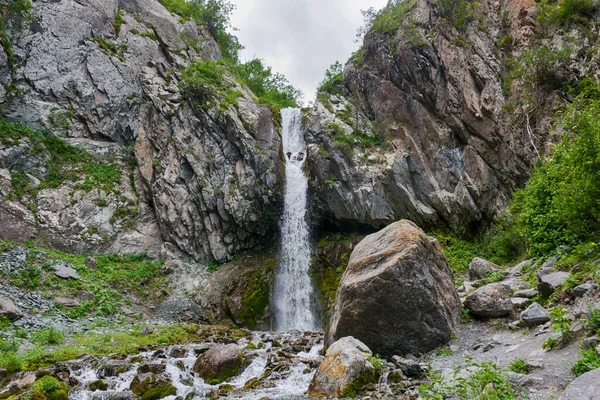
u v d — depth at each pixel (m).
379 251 10.18
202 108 25.73
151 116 26.45
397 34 26.94
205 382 9.37
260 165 24.52
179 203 23.67
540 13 24.33
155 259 22.78
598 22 22.08
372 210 22.92
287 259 23.55
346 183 23.67
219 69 29.98
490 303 10.01
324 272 22.80
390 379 7.69
